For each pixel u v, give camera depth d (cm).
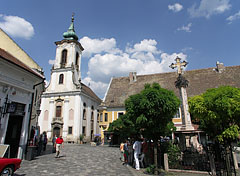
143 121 868
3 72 1037
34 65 1584
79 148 2170
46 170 888
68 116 3566
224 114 794
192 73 3206
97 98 4734
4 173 648
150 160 1052
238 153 1747
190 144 1190
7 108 1038
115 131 2386
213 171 834
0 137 1001
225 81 2828
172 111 892
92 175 809
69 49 4025
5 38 1451
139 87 3397
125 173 860
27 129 1234
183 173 863
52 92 3784
